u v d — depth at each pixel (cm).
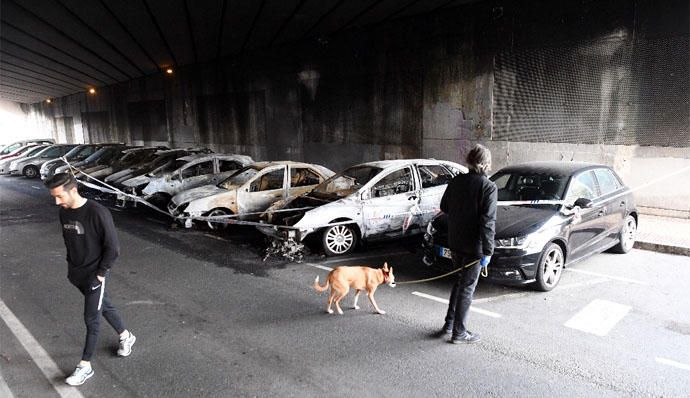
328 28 1495
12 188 1758
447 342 457
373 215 767
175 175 1155
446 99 1264
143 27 1510
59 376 408
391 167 794
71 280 397
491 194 418
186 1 1200
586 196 649
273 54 1856
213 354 442
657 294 567
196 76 2362
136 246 862
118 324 434
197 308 558
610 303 541
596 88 981
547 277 579
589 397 359
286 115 1842
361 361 423
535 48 1065
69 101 4012
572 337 460
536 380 384
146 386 389
